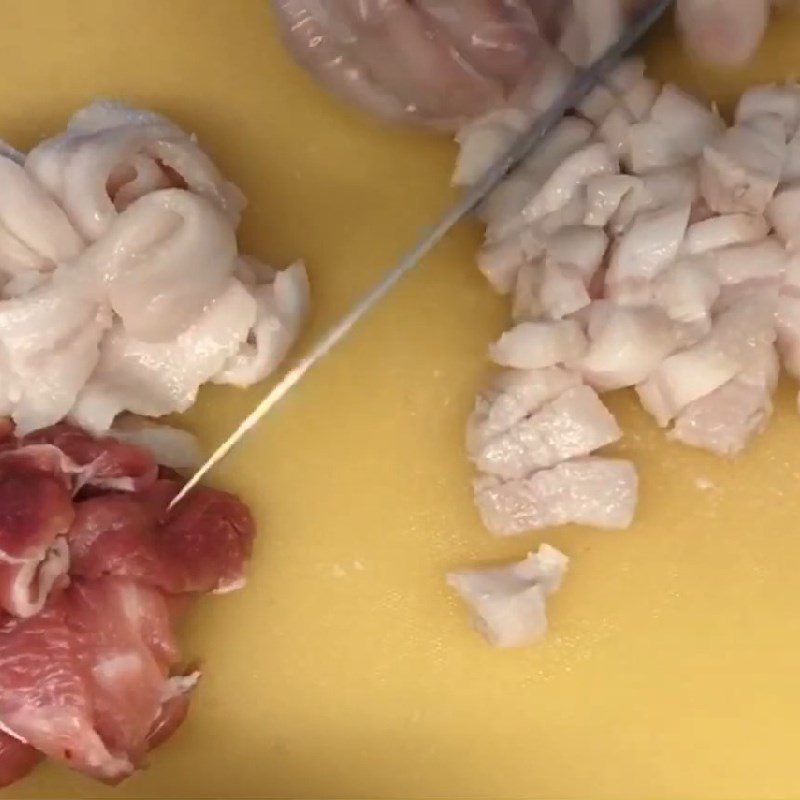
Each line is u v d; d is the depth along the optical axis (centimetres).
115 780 37
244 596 39
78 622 37
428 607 39
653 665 38
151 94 42
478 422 39
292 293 40
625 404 40
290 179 41
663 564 39
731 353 38
